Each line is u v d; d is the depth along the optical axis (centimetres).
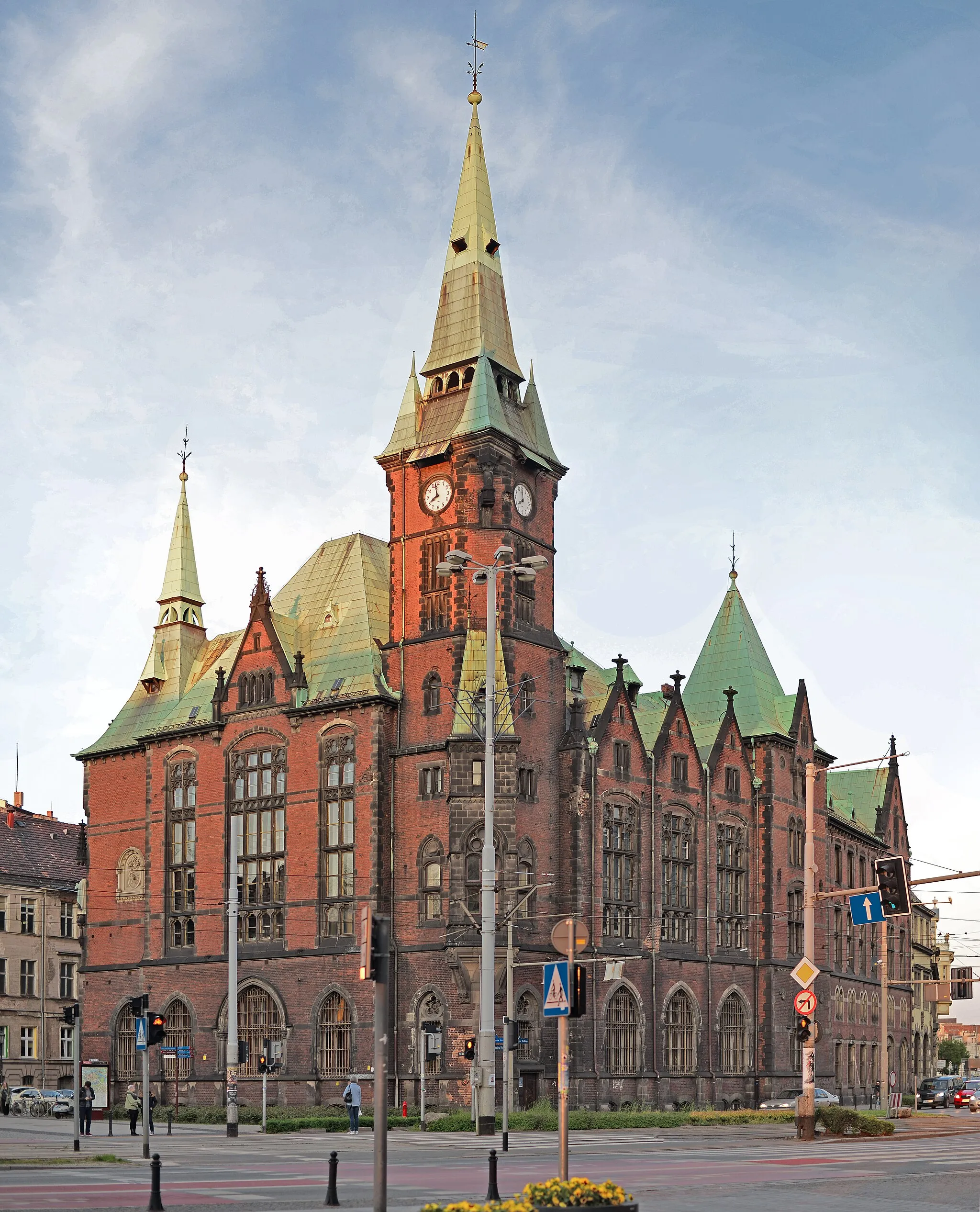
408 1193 3095
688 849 9538
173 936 9219
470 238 9212
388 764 8438
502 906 7912
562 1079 2277
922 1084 11444
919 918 16438
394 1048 8056
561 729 8731
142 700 10194
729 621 10806
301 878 8569
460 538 8481
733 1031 9700
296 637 9188
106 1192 3061
